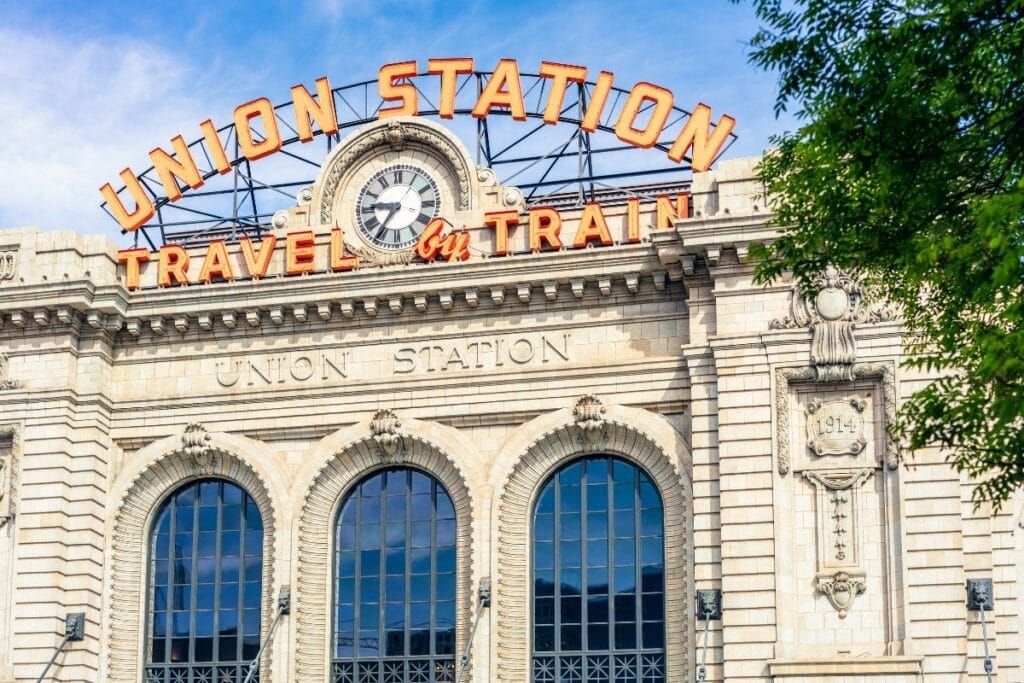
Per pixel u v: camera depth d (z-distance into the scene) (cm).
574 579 6625
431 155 7119
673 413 6581
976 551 6050
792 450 6275
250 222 7794
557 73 7325
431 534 6800
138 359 7125
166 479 7044
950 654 5962
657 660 6481
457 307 6844
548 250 6825
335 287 6881
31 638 6781
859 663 6006
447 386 6794
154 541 7050
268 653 6725
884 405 6200
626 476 6669
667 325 6656
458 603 6650
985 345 3712
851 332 6269
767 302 6384
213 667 6856
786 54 4116
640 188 7281
